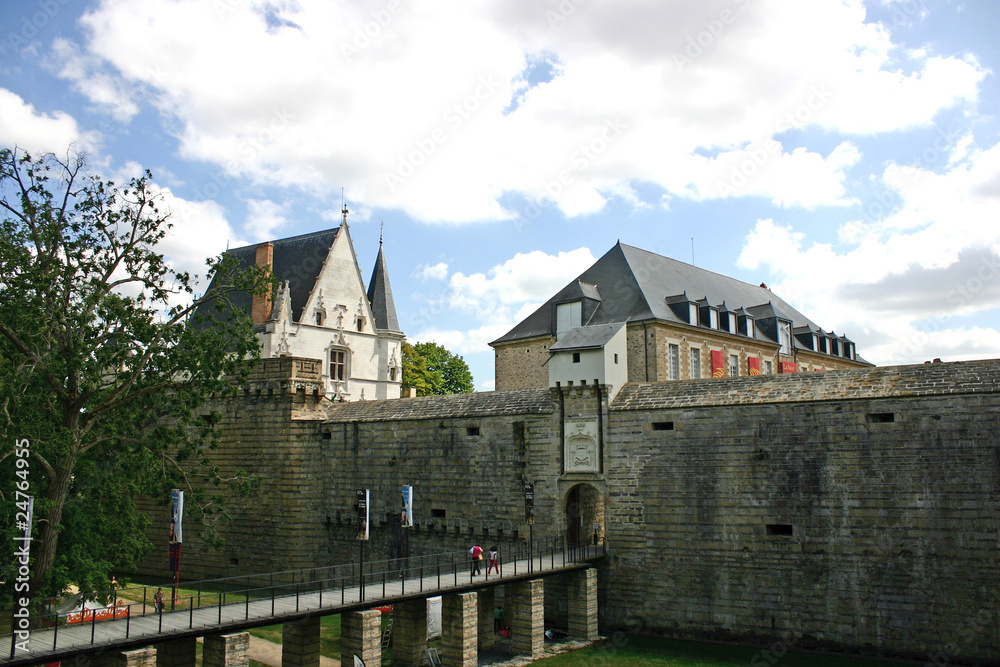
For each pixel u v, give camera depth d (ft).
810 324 250.57
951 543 97.09
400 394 225.35
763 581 108.17
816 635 103.81
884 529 101.35
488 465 131.34
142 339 102.42
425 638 103.24
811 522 105.91
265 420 147.84
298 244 216.54
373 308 225.97
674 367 172.65
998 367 100.17
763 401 111.14
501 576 104.73
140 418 111.65
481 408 134.31
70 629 80.12
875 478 102.58
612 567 119.24
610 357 124.77
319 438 147.23
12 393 93.25
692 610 112.37
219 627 81.30
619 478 120.26
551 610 122.52
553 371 127.75
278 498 144.77
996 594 93.86
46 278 95.09
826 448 106.11
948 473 98.27
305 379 147.74
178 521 94.07
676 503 115.55
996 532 94.68
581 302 176.45
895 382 104.83
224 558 147.95
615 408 122.31
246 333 113.91
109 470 111.14
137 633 77.56
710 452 113.91
